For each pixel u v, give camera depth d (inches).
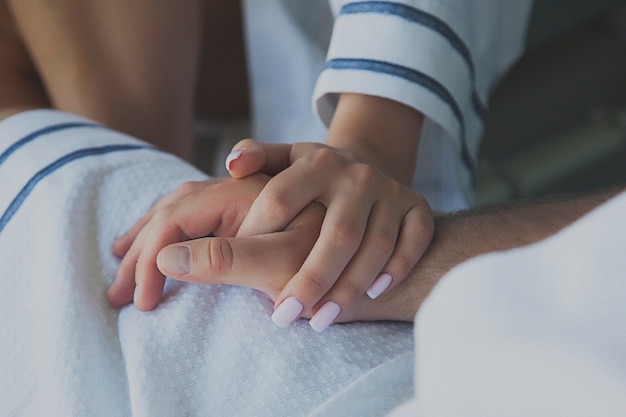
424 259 22.8
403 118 26.8
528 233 22.6
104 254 23.1
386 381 20.0
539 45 44.2
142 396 20.1
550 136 44.1
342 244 21.7
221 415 20.1
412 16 26.5
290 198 22.2
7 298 22.1
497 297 15.4
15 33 32.2
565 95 43.9
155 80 31.9
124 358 21.3
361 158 24.4
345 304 21.6
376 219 22.5
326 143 26.4
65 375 20.7
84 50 30.9
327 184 22.6
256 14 35.5
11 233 22.9
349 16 26.9
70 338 21.1
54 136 25.0
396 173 26.3
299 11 34.4
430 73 26.5
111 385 20.9
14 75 32.8
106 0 30.5
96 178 24.0
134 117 32.1
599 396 13.4
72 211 23.1
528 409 14.3
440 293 15.9
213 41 40.1
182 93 33.2
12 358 21.4
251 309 21.5
